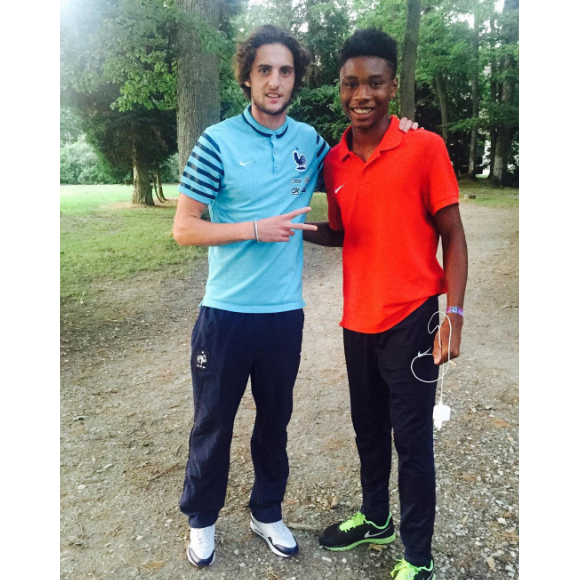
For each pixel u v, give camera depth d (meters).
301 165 2.01
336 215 2.09
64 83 9.77
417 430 1.87
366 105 1.78
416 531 1.91
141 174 15.27
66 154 29.11
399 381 1.87
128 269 7.61
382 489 2.18
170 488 2.70
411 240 1.83
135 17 7.44
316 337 4.87
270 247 1.95
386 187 1.80
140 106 13.11
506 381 3.72
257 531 2.32
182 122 8.35
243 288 1.96
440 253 7.38
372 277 1.89
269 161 1.93
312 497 2.60
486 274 6.55
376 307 1.88
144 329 5.34
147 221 11.82
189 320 5.62
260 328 1.99
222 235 1.85
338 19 17.00
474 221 10.75
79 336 5.11
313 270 7.45
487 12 17.09
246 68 1.89
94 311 5.89
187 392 3.86
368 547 2.27
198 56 8.10
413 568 1.94
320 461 2.90
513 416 3.25
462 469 2.74
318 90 15.97
